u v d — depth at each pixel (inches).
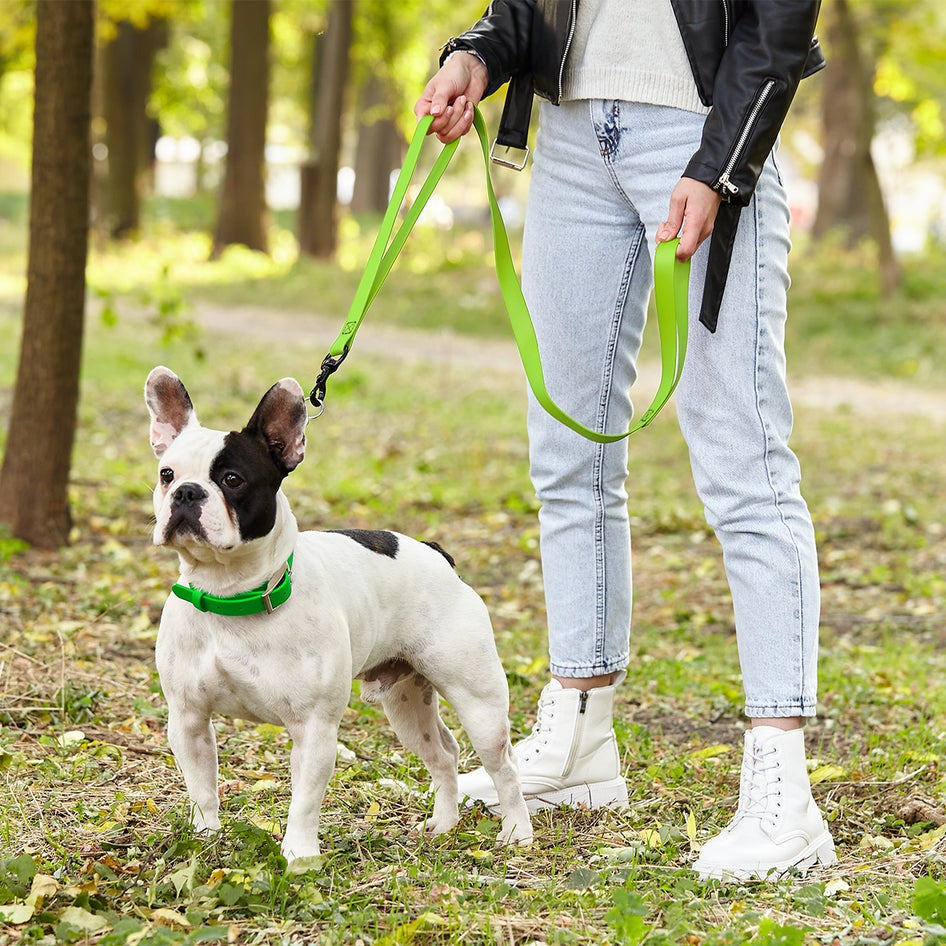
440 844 129.3
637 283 138.1
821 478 386.3
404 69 1164.5
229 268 984.9
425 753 135.6
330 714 116.0
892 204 1590.8
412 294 874.8
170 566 256.1
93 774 145.8
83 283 258.2
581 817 139.3
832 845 127.8
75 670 183.3
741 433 127.7
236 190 1027.9
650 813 142.0
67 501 263.6
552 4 132.3
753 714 127.8
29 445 257.3
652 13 126.3
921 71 877.8
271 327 745.0
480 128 136.9
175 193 2193.7
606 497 142.6
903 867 122.6
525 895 114.2
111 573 246.1
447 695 129.4
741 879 120.0
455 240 1089.4
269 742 161.5
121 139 1051.3
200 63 1378.0
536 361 127.9
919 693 192.7
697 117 126.4
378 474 367.6
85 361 548.1
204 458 111.9
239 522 110.0
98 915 106.1
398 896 112.5
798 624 126.5
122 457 369.1
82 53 244.8
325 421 465.1
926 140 930.7
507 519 316.2
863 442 443.8
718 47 124.0
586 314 137.8
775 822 123.3
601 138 131.1
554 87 133.6
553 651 144.7
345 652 116.5
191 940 100.3
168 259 993.5
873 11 795.4
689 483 371.9
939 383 601.9
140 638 203.2
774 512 127.3
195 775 119.5
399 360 637.9
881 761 157.5
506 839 130.2
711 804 143.5
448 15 1202.0
